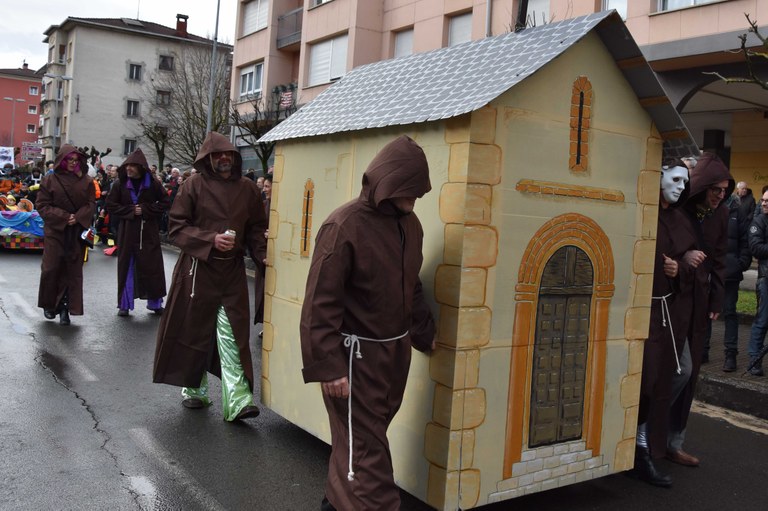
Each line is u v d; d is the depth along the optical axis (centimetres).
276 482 398
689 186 434
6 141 10181
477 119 325
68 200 778
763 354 644
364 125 376
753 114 1661
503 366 346
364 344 312
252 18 2870
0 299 930
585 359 379
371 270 306
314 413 428
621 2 1401
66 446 432
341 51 2264
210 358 501
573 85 359
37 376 577
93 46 5428
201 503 368
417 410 350
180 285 491
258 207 505
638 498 409
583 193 367
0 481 377
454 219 331
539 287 355
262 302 738
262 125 2178
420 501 382
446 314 334
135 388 563
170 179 1862
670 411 466
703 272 453
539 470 365
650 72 364
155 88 5241
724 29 1206
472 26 1802
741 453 496
